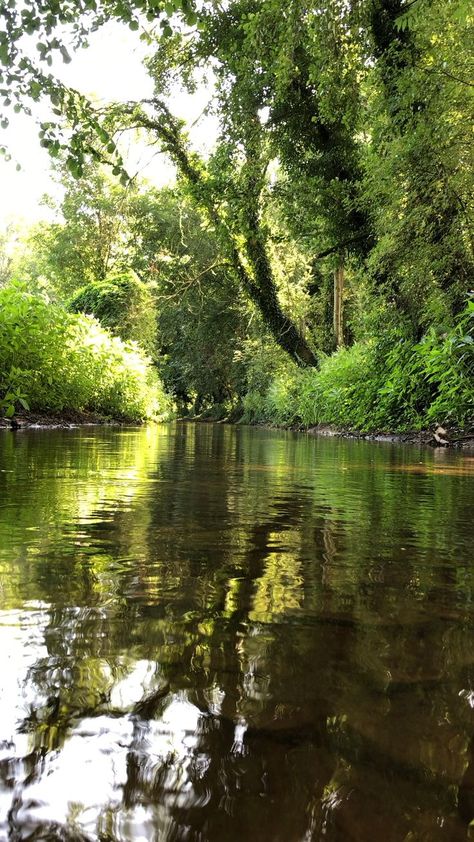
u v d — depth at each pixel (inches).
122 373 500.4
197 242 895.7
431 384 326.0
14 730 18.9
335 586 38.5
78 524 58.8
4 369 335.6
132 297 823.7
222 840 14.7
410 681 23.4
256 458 162.7
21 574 39.5
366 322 410.6
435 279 312.0
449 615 32.5
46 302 354.9
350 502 80.3
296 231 525.7
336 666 24.8
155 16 156.7
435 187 290.7
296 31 329.4
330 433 445.1
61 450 164.7
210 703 21.1
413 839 14.9
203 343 1012.5
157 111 605.9
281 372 749.3
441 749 18.4
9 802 15.8
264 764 17.5
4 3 142.6
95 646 26.5
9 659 24.7
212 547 49.9
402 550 50.5
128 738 18.7
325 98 376.2
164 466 128.7
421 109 287.0
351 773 17.1
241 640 27.9
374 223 364.2
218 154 511.8
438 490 96.6
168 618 31.0
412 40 314.0
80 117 164.6
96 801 15.9
